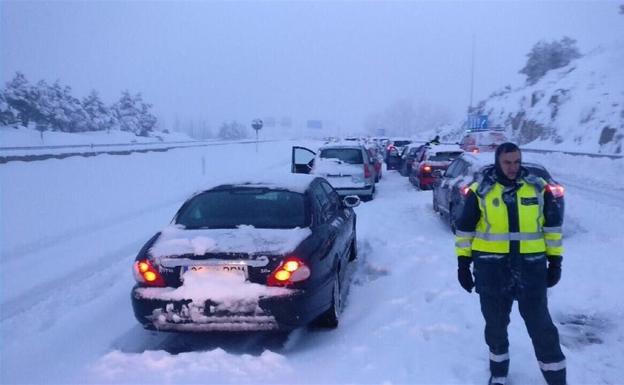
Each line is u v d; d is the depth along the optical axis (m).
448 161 16.44
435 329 5.14
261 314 4.59
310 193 5.84
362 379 4.17
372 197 15.31
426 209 12.88
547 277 3.80
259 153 41.16
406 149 23.77
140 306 4.73
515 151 3.68
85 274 7.89
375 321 5.48
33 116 58.25
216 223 5.43
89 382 4.23
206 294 4.61
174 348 5.15
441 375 4.21
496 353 3.93
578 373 4.25
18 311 6.36
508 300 3.86
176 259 4.73
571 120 38.75
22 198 14.20
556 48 59.03
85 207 13.76
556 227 3.74
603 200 13.73
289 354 4.84
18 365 4.77
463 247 3.92
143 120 75.44
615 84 39.31
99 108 68.81
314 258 4.91
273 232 5.04
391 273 7.34
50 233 10.66
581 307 5.76
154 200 15.45
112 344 5.26
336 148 15.27
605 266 7.16
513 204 3.72
